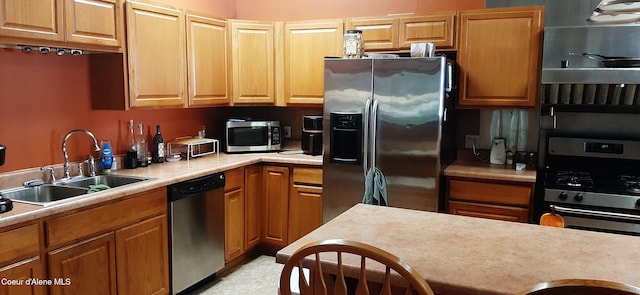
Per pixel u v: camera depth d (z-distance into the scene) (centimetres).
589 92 325
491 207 328
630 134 339
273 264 381
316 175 373
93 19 274
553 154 352
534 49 332
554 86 328
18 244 212
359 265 140
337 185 354
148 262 284
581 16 345
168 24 332
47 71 286
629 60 302
